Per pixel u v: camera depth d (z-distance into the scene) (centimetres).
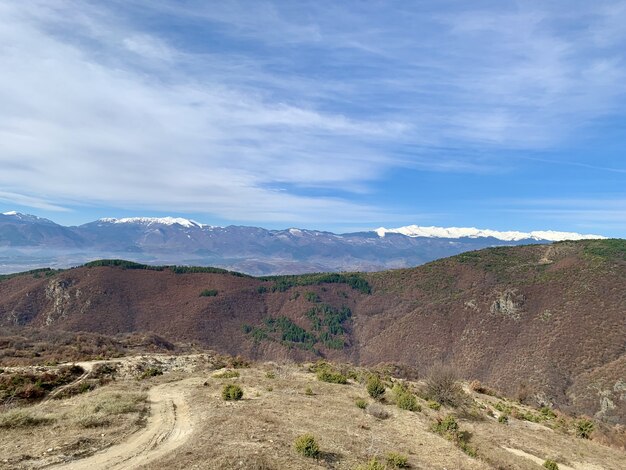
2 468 1398
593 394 9144
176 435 1911
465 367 13250
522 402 6234
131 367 4409
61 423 1989
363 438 2050
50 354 5756
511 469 2064
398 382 4734
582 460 2691
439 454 2019
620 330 11112
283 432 1925
